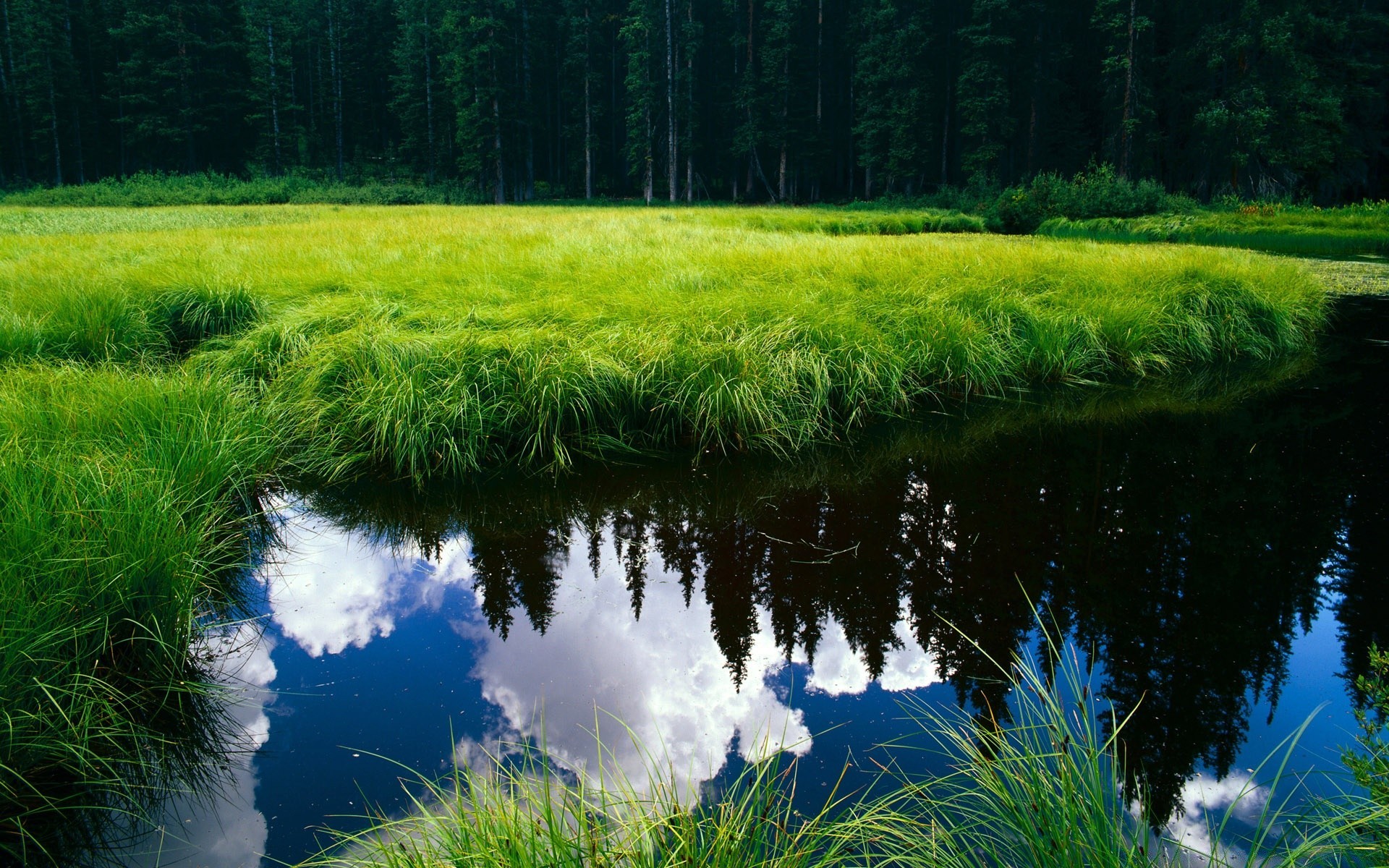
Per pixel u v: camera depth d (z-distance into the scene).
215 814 2.63
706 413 6.33
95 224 20.16
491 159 46.88
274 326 7.14
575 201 46.81
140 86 49.91
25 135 52.06
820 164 47.59
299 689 3.33
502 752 2.89
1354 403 7.65
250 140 53.62
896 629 3.71
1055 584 4.13
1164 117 37.28
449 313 7.45
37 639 2.91
